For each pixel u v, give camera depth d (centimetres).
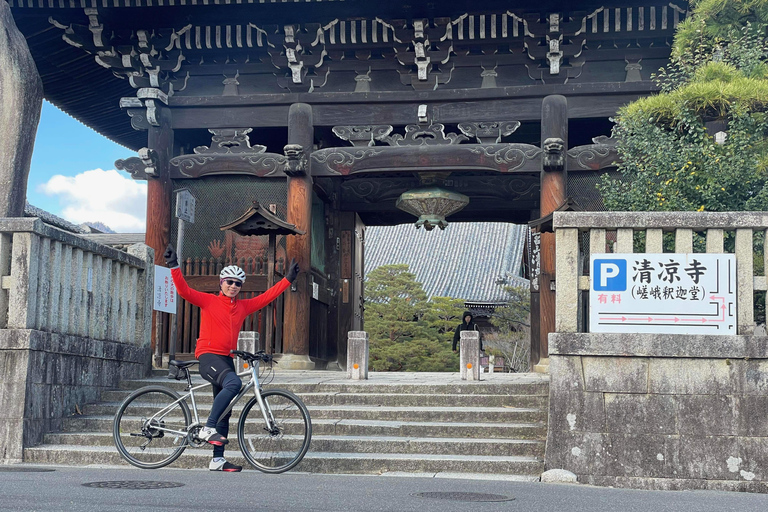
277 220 1522
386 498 589
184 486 634
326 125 1725
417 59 1656
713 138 1249
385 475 818
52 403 970
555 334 822
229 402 779
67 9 1678
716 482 781
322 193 1902
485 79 1695
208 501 540
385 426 942
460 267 4450
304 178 1695
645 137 1235
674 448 791
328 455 857
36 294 956
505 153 1659
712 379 799
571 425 805
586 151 1639
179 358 1652
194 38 1719
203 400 1070
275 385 1091
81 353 1037
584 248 1371
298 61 1702
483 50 1702
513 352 3575
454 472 837
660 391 803
